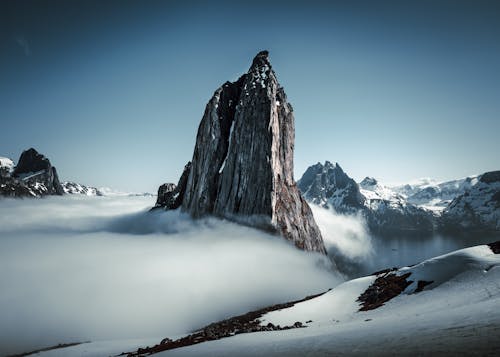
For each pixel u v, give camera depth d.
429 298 39.72
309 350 17.12
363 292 56.00
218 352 23.25
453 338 13.22
